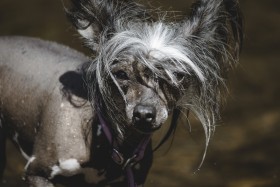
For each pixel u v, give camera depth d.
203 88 6.85
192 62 6.55
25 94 7.26
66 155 6.64
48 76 7.20
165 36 6.57
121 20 6.79
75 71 7.16
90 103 6.74
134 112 6.10
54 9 16.69
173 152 10.55
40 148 6.79
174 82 6.43
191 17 6.96
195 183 9.66
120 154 6.66
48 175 6.77
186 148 10.73
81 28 6.70
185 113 7.17
